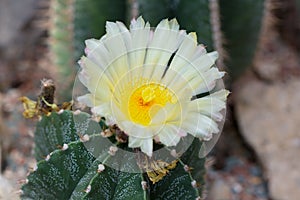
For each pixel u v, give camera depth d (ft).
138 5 1.45
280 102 1.85
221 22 1.62
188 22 1.48
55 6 1.61
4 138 1.76
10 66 2.06
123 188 1.00
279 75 1.95
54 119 1.10
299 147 1.73
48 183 1.04
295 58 2.05
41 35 2.10
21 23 2.11
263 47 1.98
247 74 1.92
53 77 1.67
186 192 1.03
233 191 1.68
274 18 1.89
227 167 1.74
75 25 1.55
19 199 1.11
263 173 1.71
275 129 1.77
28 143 1.75
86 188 0.99
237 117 1.80
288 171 1.67
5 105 1.90
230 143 1.79
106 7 1.54
